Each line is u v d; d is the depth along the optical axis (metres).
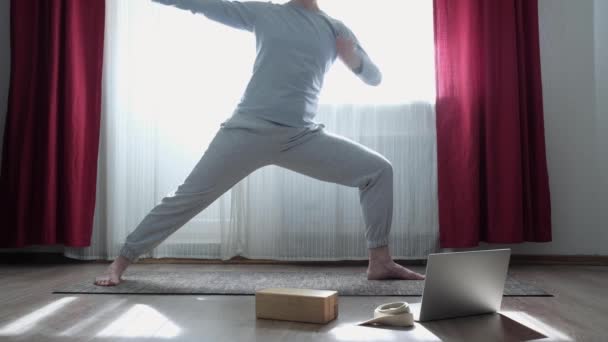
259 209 3.26
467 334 1.66
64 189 3.20
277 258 3.24
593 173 3.29
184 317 1.88
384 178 2.65
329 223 3.23
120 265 2.56
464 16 3.15
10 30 3.28
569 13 3.32
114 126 3.32
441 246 3.15
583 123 3.30
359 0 3.26
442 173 3.14
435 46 3.17
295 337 1.63
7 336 1.63
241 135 2.57
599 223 3.28
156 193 3.28
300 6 2.73
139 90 3.31
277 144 2.60
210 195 2.60
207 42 3.30
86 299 2.18
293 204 3.24
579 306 2.05
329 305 1.82
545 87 3.33
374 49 3.26
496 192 3.10
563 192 3.30
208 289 2.38
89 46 3.25
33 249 3.41
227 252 3.25
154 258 3.27
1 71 3.47
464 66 3.13
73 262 3.27
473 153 3.10
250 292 2.31
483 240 3.21
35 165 3.26
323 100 3.26
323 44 2.68
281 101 2.58
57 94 3.23
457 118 3.14
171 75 3.30
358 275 2.80
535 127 3.15
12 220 3.21
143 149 3.30
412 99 3.26
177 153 3.30
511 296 2.25
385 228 2.66
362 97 3.26
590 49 3.31
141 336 1.63
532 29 3.18
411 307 2.01
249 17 2.68
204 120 3.29
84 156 3.22
